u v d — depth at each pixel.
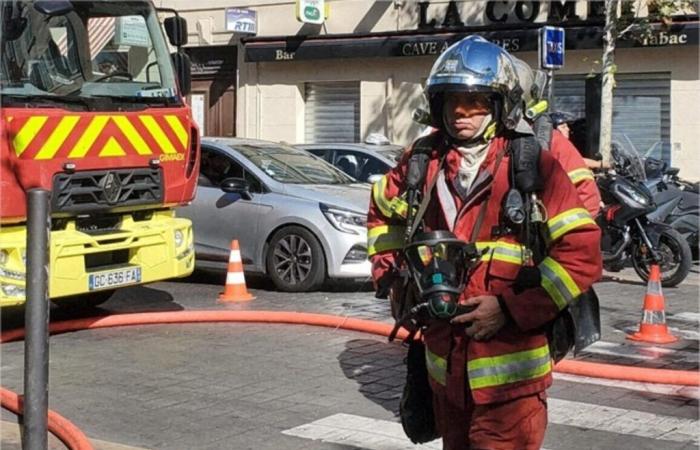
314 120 21.59
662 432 5.91
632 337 8.53
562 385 7.03
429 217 3.51
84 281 8.28
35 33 8.09
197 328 9.06
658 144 17.73
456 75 3.36
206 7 22.38
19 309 9.73
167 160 8.98
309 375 7.29
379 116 20.42
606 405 6.50
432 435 3.78
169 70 9.16
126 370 7.46
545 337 3.38
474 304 3.30
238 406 6.48
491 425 3.39
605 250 11.49
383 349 8.13
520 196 3.29
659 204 12.87
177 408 6.44
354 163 14.17
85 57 8.47
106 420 6.18
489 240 3.37
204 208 11.57
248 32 21.47
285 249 10.99
